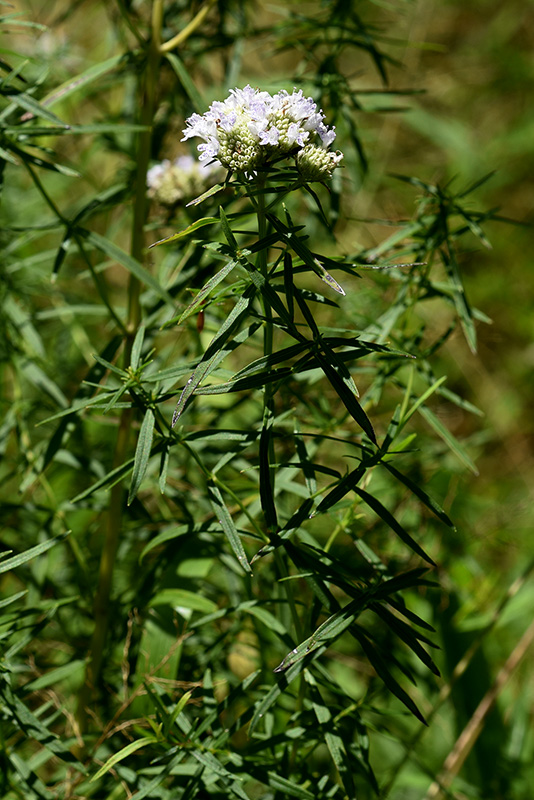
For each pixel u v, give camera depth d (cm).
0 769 64
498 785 77
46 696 71
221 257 58
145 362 61
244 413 79
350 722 67
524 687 84
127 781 65
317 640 57
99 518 74
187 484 72
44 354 72
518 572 90
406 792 78
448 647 78
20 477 71
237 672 74
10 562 59
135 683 66
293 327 57
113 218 91
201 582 69
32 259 75
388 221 69
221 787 63
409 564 75
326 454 77
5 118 69
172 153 79
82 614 72
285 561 65
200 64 77
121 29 75
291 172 58
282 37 75
